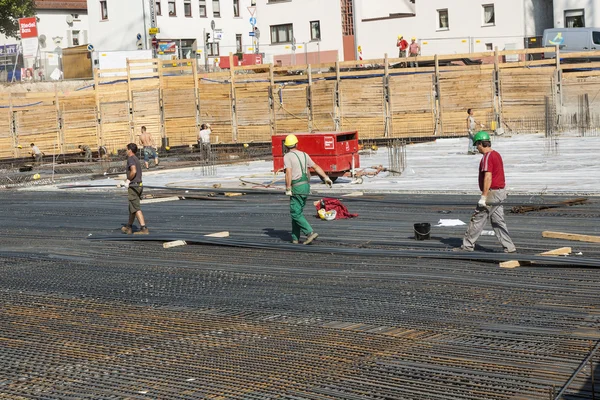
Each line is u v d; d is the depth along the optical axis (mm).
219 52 65625
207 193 22531
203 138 34281
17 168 35469
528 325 8797
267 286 11258
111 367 8117
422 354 8008
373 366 7738
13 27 63625
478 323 8961
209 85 42531
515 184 20250
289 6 57844
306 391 7191
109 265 13297
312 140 22594
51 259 14023
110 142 41750
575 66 36156
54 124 40094
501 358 7758
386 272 11672
